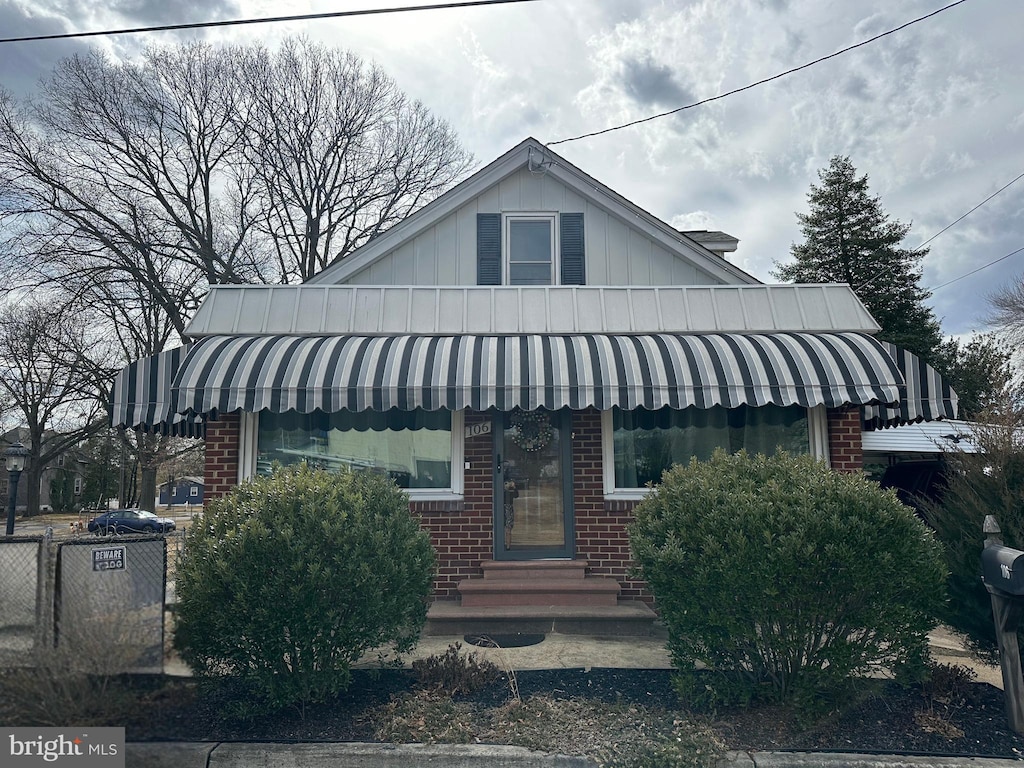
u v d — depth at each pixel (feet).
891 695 19.31
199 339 31.58
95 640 14.75
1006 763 15.79
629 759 15.47
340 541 17.67
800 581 17.03
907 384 29.86
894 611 17.20
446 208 38.73
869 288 113.39
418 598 19.52
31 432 132.26
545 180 39.52
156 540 16.81
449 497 30.35
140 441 125.49
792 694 17.61
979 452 21.39
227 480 29.99
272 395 27.32
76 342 102.68
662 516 19.45
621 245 39.01
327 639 17.66
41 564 15.65
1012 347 102.78
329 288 33.04
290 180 115.03
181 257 104.42
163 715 15.60
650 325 32.24
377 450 31.09
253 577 17.35
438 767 15.84
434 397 27.37
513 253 39.22
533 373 27.78
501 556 30.27
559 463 31.27
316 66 116.06
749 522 17.49
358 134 120.06
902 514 17.93
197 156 110.01
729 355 28.68
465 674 19.89
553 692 19.72
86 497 170.81
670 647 18.90
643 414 31.55
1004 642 17.76
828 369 28.04
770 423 31.32
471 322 32.22
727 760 15.74
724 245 52.29
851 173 119.34
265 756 15.94
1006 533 19.63
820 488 18.08
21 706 14.26
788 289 33.32
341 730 17.21
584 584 28.55
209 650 17.29
